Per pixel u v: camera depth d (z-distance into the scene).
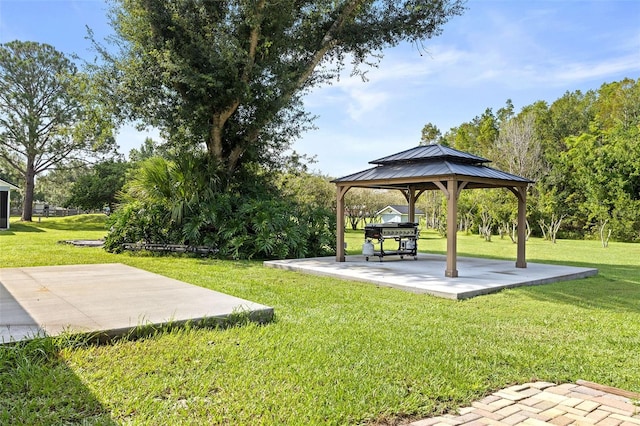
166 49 11.80
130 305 4.87
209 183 13.13
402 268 9.48
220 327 4.48
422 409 2.81
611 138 25.78
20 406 2.59
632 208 22.05
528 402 2.98
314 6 13.46
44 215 39.34
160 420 2.50
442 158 9.52
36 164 30.06
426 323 4.98
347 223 35.19
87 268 7.94
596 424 2.66
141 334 3.99
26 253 11.81
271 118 13.56
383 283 7.55
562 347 4.19
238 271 9.19
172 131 13.41
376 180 9.55
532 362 3.75
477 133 41.69
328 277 8.55
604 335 4.63
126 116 12.96
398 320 5.09
